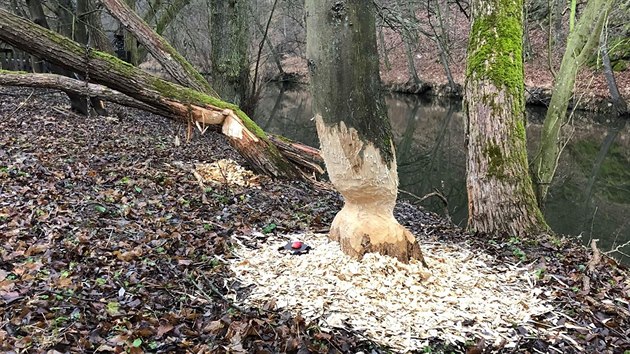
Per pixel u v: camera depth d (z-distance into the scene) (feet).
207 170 24.14
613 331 10.86
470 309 11.29
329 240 13.70
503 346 10.09
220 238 14.69
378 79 11.49
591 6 20.89
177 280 12.03
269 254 13.62
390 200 12.59
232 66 40.86
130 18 29.01
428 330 10.43
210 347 9.34
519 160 17.76
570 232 26.35
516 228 17.56
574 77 21.34
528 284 12.88
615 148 46.37
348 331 10.19
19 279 10.98
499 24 18.22
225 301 11.15
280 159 25.46
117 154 25.41
